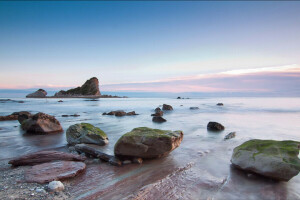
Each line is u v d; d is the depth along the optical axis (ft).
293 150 24.30
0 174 25.08
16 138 47.21
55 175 23.73
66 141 44.16
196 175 25.41
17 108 146.82
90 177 24.59
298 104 169.37
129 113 99.91
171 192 21.12
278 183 23.08
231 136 46.85
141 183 23.07
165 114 103.35
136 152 29.89
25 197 19.22
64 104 198.39
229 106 156.76
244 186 22.52
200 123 70.33
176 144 32.50
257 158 25.12
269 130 55.93
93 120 79.51
